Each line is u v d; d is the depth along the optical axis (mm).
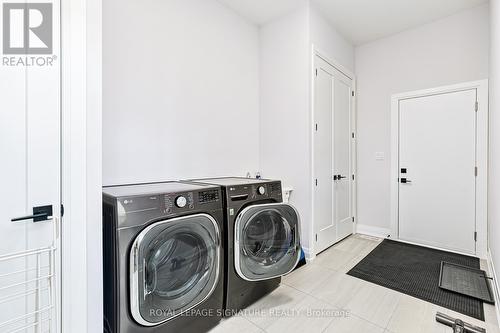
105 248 1230
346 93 3334
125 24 1829
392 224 3246
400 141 3178
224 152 2596
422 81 2998
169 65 2105
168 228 1274
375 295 1887
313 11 2607
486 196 2590
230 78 2648
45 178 1023
